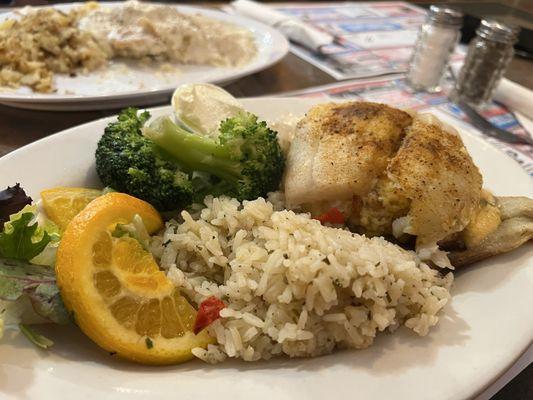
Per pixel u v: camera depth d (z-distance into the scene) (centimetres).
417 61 49
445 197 24
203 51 50
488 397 19
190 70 48
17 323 19
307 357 21
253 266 22
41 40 46
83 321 19
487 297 22
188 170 27
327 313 21
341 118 27
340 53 57
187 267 24
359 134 26
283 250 22
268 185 27
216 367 20
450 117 43
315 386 18
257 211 24
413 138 25
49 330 20
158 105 42
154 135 27
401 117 27
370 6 75
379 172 25
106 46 49
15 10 53
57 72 45
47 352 19
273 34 55
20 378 17
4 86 41
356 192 25
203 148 27
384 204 24
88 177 28
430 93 48
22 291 19
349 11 72
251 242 23
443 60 48
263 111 35
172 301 21
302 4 74
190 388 18
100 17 52
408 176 24
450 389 17
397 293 21
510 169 30
